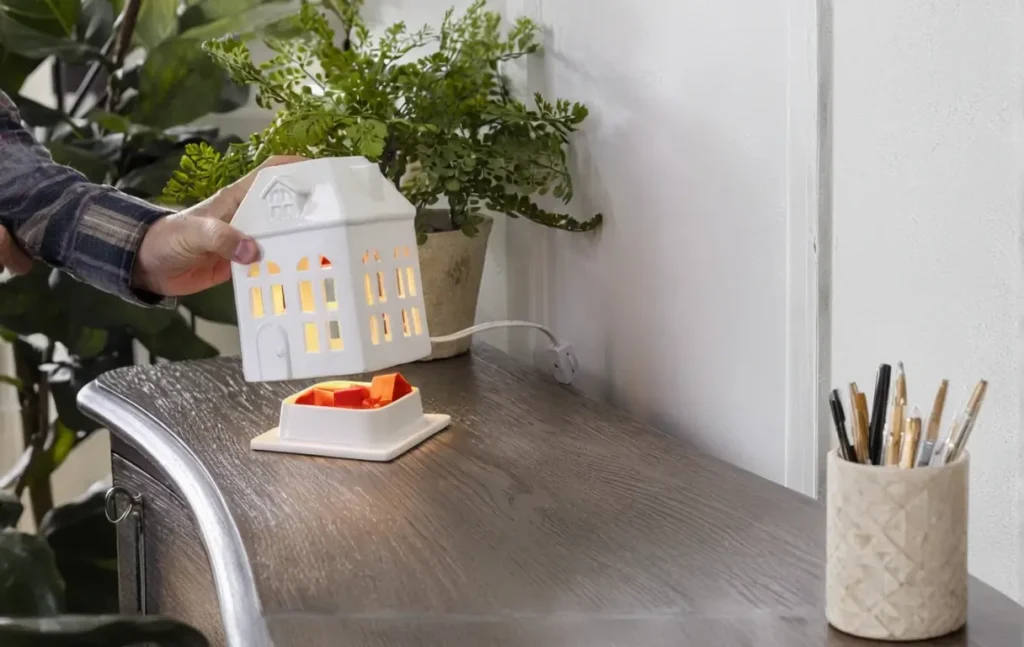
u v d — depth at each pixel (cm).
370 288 85
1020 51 71
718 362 109
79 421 186
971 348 77
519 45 139
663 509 82
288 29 175
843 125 88
